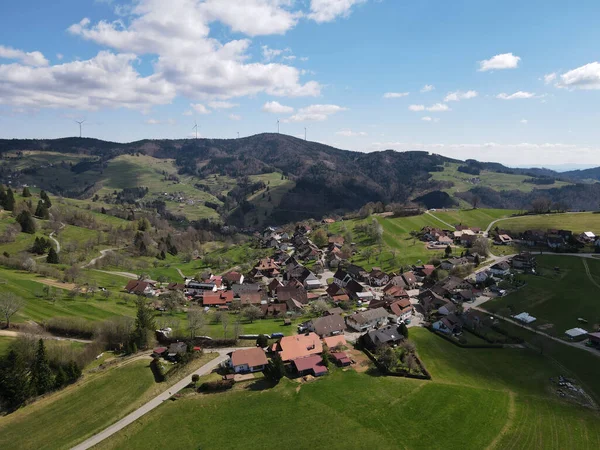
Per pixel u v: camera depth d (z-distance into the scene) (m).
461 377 93.62
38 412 76.75
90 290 145.38
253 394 83.06
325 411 76.88
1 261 168.50
